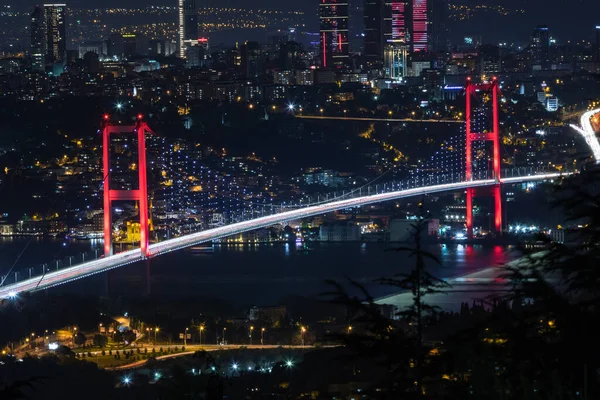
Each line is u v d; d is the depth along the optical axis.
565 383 41.50
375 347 48.81
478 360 46.28
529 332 42.84
